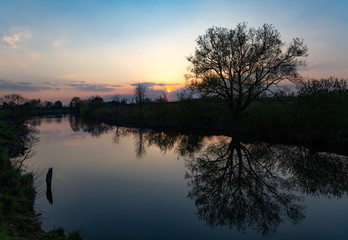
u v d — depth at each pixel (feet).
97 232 24.14
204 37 100.73
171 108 138.21
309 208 31.58
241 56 98.27
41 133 128.26
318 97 70.23
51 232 22.18
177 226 26.09
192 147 80.18
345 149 63.21
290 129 77.87
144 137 108.78
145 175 47.03
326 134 67.56
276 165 55.21
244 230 25.68
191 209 30.96
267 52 93.30
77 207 30.71
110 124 188.55
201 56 101.91
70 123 207.10
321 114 68.54
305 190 38.65
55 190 37.47
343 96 66.39
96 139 103.40
